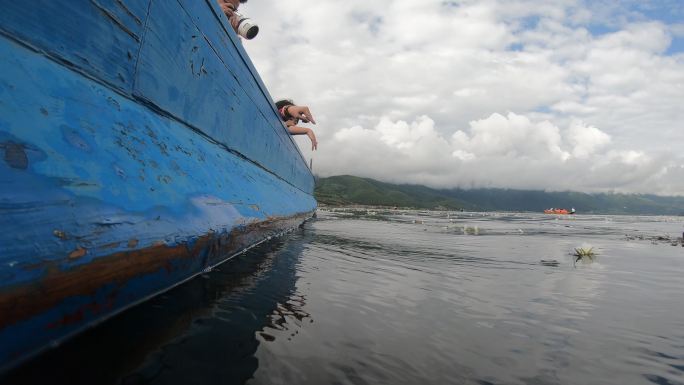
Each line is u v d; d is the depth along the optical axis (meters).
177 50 4.59
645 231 23.16
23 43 2.39
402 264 6.93
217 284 4.17
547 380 2.57
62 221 1.97
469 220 33.25
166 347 2.48
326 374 2.38
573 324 3.82
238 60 7.15
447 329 3.45
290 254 7.20
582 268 7.46
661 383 2.62
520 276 6.31
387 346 2.93
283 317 3.37
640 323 3.96
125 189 2.64
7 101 2.03
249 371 2.31
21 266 1.68
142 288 2.77
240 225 4.75
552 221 38.75
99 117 2.84
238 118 7.37
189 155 4.39
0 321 1.61
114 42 3.33
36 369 1.92
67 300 1.98
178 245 3.03
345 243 9.88
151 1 3.91
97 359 2.15
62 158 2.20
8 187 1.78
